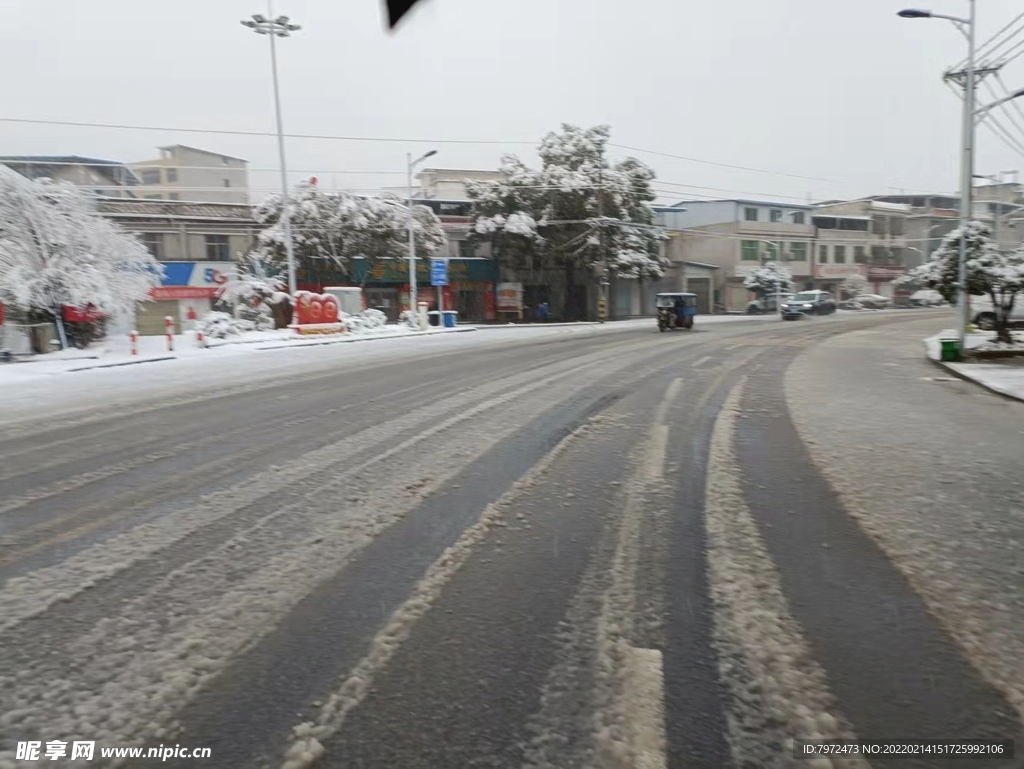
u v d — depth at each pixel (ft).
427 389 36.60
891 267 213.46
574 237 137.39
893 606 11.43
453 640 10.32
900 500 17.11
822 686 9.19
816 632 10.58
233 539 14.46
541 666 9.64
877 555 13.57
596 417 28.09
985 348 55.83
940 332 89.51
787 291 171.12
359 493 17.67
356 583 12.30
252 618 11.00
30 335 58.44
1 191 55.93
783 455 21.76
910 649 10.09
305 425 26.89
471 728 8.31
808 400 33.27
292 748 7.97
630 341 73.67
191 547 14.02
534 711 8.64
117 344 67.87
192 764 7.70
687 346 66.64
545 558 13.43
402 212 119.14
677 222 191.52
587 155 142.82
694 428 25.94
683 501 16.98
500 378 41.04
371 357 57.72
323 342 75.20
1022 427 27.09
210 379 43.19
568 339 77.92
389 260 125.90
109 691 9.03
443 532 14.83
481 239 142.92
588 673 9.47
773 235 187.52
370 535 14.66
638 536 14.61
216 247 122.83
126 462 21.34
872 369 48.47
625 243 140.05
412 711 8.63
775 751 7.95
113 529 15.15
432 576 12.59
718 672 9.50
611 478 19.02
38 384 41.81
